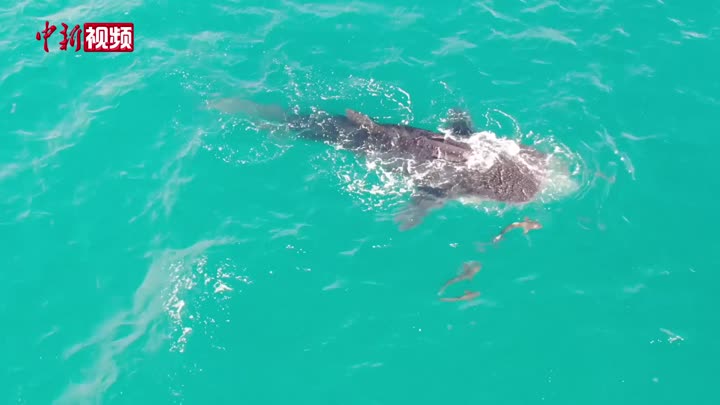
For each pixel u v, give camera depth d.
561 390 14.87
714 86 21.75
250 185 19.53
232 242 18.03
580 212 18.36
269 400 14.94
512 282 16.84
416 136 20.38
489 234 17.98
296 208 18.88
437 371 15.24
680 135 20.33
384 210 18.78
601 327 15.95
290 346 15.82
